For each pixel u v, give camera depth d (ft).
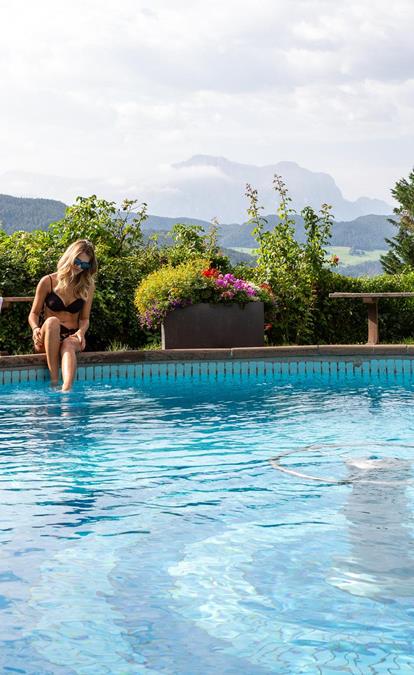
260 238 41.91
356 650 7.95
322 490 14.21
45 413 23.27
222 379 32.83
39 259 36.45
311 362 34.71
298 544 11.25
